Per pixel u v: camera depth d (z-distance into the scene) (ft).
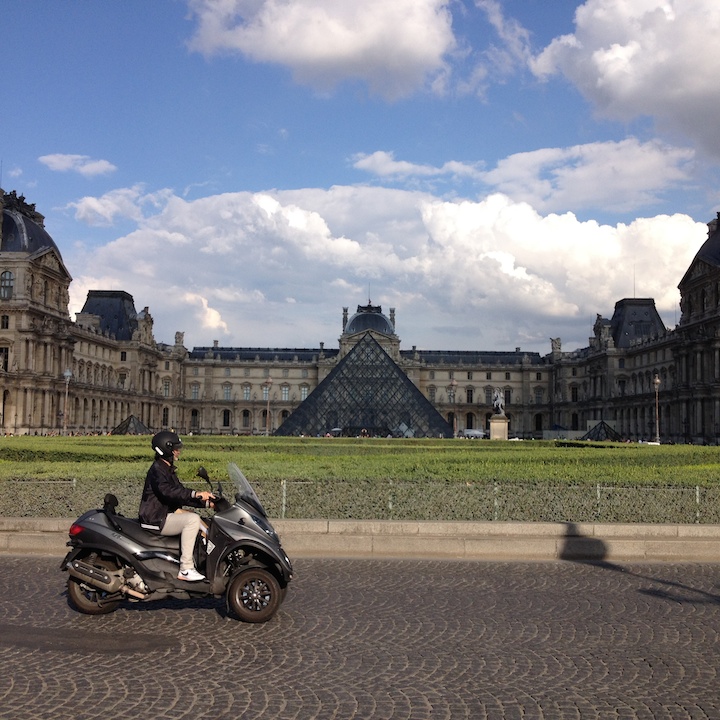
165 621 60.29
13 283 482.69
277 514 99.71
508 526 94.22
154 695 44.73
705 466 138.10
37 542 89.35
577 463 151.53
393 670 49.37
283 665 50.11
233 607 59.88
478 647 54.13
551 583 75.15
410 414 444.55
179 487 62.95
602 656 52.47
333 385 451.12
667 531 93.91
